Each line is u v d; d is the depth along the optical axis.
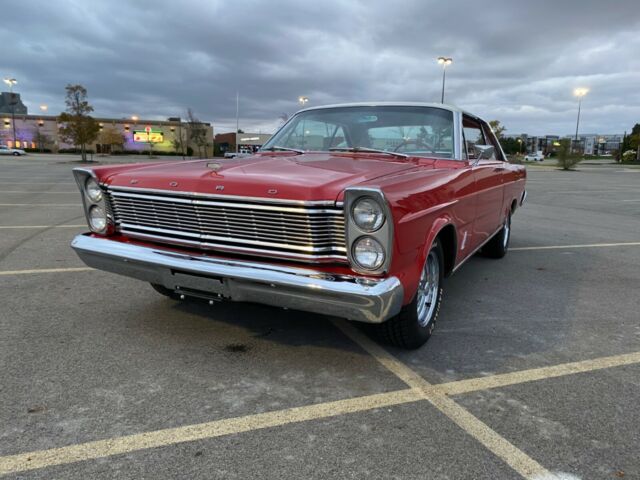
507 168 5.36
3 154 57.38
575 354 3.33
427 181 3.05
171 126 78.56
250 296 2.81
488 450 2.26
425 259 2.92
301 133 4.36
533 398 2.73
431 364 3.12
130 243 3.25
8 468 2.06
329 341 3.42
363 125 4.16
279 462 2.14
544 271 5.63
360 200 2.50
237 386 2.78
